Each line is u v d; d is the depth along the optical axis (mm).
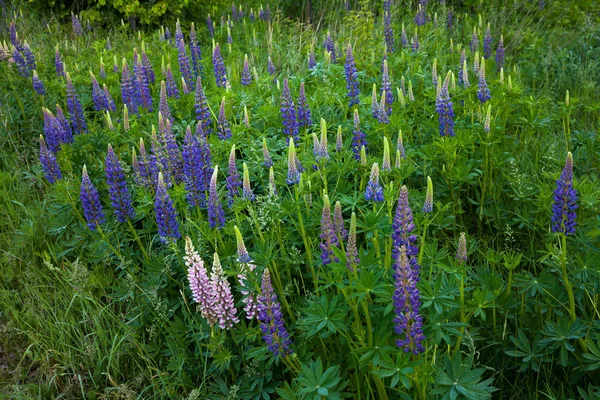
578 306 1706
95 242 1961
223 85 3043
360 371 1509
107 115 2510
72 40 4285
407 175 1854
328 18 4625
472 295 1655
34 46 4008
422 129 2551
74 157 2404
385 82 2490
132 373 1772
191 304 1870
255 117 2578
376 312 1476
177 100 2838
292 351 1488
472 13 4883
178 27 3648
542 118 2477
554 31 4242
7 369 1847
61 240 2234
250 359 1664
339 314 1379
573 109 2736
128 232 2105
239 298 1799
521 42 4121
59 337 1887
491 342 1636
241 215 1842
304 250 1876
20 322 1961
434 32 3934
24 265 2182
